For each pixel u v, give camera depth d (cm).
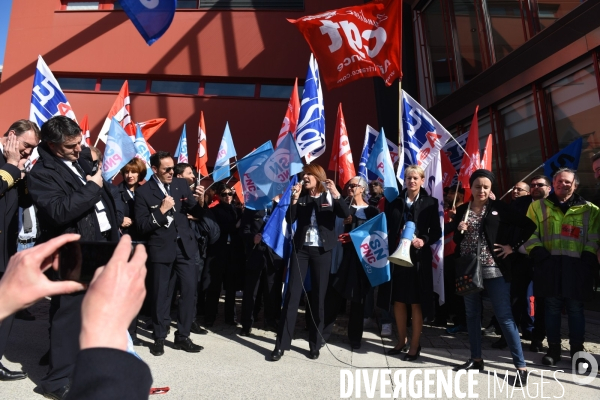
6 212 346
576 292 414
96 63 1231
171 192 461
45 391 307
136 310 75
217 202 618
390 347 497
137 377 70
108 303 71
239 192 730
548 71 729
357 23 590
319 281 451
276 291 567
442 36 1084
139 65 1230
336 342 514
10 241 350
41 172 313
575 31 665
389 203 488
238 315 658
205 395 332
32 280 77
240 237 605
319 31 602
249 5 1264
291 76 1225
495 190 889
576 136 692
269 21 1246
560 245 430
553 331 435
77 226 321
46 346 435
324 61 604
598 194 647
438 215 450
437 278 505
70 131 314
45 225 322
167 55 1232
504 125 868
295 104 663
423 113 558
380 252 456
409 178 458
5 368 343
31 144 347
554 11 720
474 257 391
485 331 571
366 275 468
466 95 943
